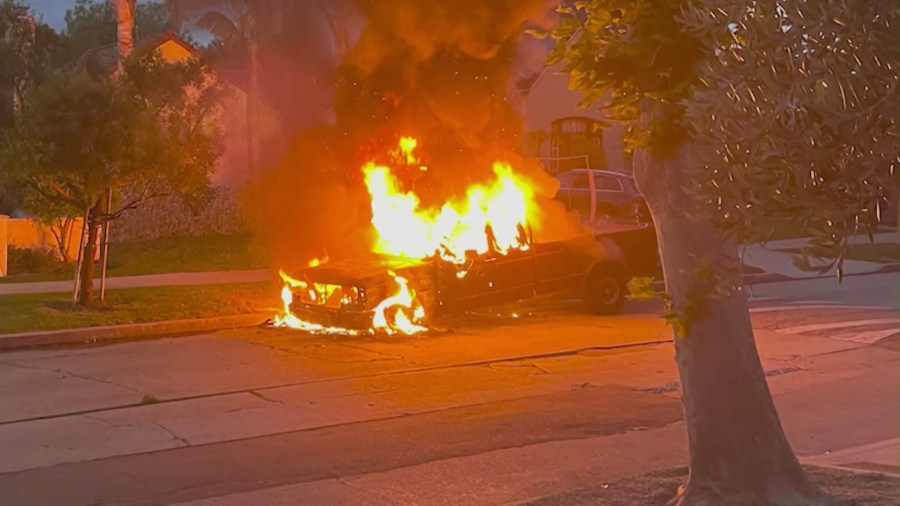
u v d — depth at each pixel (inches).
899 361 538.3
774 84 169.8
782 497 245.8
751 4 173.8
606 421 409.1
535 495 310.8
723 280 207.9
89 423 409.4
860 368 520.7
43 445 376.2
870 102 172.4
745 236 172.2
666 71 215.5
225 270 905.5
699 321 247.1
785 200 168.2
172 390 470.3
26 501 309.7
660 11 214.4
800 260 173.0
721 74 173.8
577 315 707.4
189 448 371.2
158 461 354.0
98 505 305.7
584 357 556.1
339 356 554.3
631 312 723.4
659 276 788.0
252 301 720.3
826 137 167.8
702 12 179.9
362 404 440.8
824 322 662.5
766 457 247.4
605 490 277.6
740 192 169.9
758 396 249.0
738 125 169.6
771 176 167.9
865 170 170.1
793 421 411.5
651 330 645.3
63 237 936.3
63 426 404.8
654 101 232.2
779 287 850.8
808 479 252.1
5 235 868.6
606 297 708.0
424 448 368.5
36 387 478.3
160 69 689.0
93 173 650.2
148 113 671.1
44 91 647.8
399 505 303.3
